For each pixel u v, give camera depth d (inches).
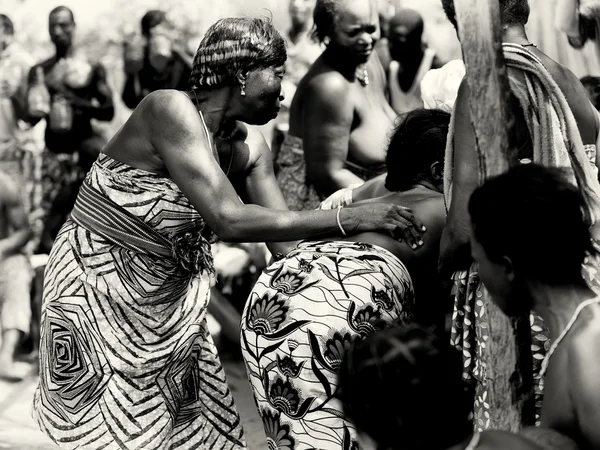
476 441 64.1
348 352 66.4
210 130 104.7
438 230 95.7
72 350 105.6
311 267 92.7
